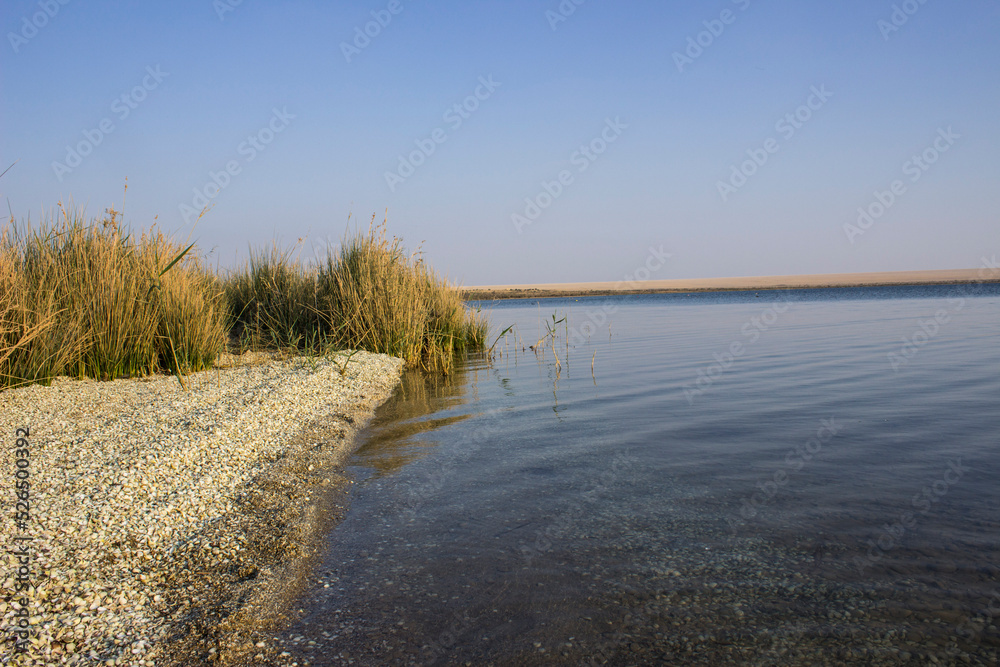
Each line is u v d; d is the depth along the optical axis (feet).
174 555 10.58
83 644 7.93
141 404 19.61
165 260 26.18
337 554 10.94
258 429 17.89
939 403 22.06
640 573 9.87
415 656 7.88
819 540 10.84
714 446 17.08
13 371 19.45
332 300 34.12
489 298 203.92
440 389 27.76
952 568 9.71
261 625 8.61
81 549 10.21
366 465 16.17
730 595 9.12
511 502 13.21
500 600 9.21
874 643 7.86
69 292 22.65
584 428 19.60
